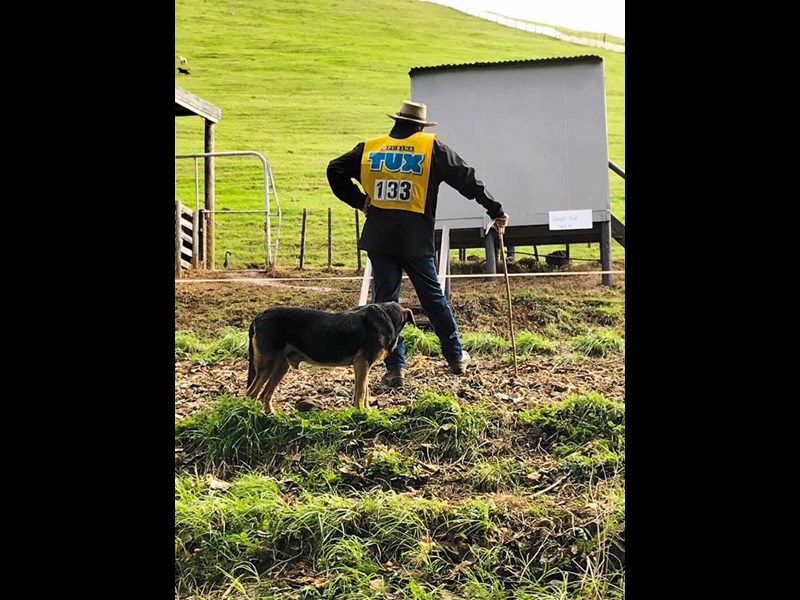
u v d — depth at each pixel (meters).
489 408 6.61
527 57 38.00
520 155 10.76
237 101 29.42
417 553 4.93
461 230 10.93
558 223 10.73
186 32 36.47
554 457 5.98
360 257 15.74
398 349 7.23
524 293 11.30
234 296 11.92
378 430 6.14
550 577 4.84
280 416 6.14
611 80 33.84
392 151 7.15
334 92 31.17
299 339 6.32
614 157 25.08
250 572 4.87
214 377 7.88
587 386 7.48
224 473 5.77
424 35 40.53
